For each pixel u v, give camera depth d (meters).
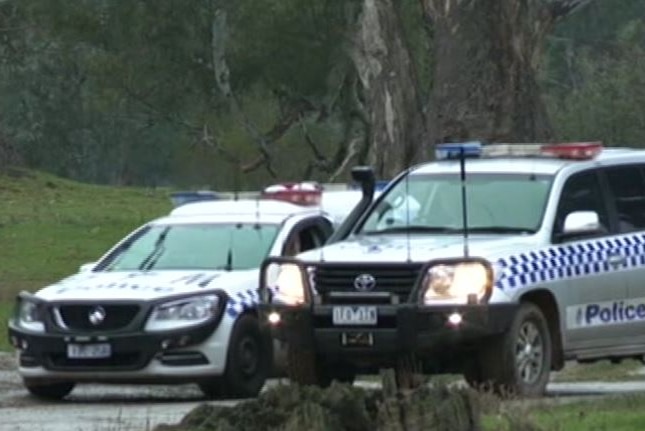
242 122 124.56
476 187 40.72
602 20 168.38
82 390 48.44
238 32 121.50
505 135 75.06
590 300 40.16
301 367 38.72
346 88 123.06
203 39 124.25
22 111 165.88
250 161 133.38
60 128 167.88
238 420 29.45
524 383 38.25
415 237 39.66
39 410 41.34
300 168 139.38
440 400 28.27
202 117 129.75
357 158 124.00
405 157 81.31
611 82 130.62
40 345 43.84
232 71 123.81
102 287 44.12
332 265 37.75
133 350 43.22
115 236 97.25
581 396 39.62
